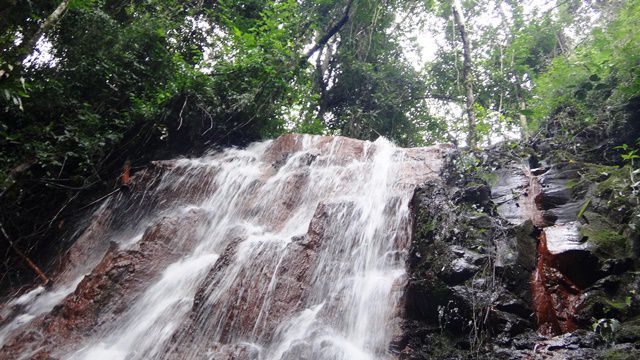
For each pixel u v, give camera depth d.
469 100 11.07
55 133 8.52
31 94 8.05
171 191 8.57
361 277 5.47
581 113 7.20
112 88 9.12
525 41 13.42
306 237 5.80
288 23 11.60
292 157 8.95
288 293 5.20
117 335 5.59
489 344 4.14
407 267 5.27
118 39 9.32
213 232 7.20
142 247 6.50
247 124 10.56
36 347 5.43
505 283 4.54
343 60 16.28
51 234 8.78
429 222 5.38
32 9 8.07
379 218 6.23
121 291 5.99
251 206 7.77
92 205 9.09
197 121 10.12
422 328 4.57
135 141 9.62
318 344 4.49
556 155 6.62
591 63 7.61
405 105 16.97
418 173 7.51
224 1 12.68
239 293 5.13
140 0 10.87
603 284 4.29
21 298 7.24
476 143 9.90
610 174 5.62
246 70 10.46
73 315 5.73
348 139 9.13
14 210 8.30
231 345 4.58
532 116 8.53
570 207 5.56
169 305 5.66
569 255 4.50
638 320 3.81
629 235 4.57
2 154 7.86
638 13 7.27
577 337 3.89
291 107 11.41
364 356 4.47
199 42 12.19
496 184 6.48
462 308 4.39
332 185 7.75
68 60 8.80
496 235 5.07
